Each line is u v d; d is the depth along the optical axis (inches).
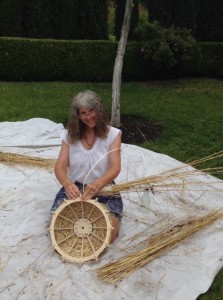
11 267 113.6
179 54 333.7
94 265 115.0
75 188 120.2
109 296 105.7
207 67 365.4
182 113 269.0
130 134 227.3
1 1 341.4
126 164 170.4
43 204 140.4
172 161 179.3
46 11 347.3
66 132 126.3
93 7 354.9
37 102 282.0
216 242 125.6
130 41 350.6
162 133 231.5
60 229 120.6
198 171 152.6
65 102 284.0
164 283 110.5
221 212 139.2
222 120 257.6
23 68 336.5
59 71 341.4
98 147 124.3
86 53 339.9
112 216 121.3
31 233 126.6
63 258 115.5
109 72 347.3
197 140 223.6
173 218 136.6
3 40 329.4
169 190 145.1
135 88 331.6
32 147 187.2
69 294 105.9
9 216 134.1
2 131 201.8
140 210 140.1
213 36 376.2
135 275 111.9
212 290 113.9
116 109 230.5
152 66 348.8
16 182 153.6
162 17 362.6
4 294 105.3
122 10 367.6
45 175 158.7
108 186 129.3
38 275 111.4
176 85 348.5
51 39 340.8
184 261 118.2
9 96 293.4
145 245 123.1
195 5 364.8
